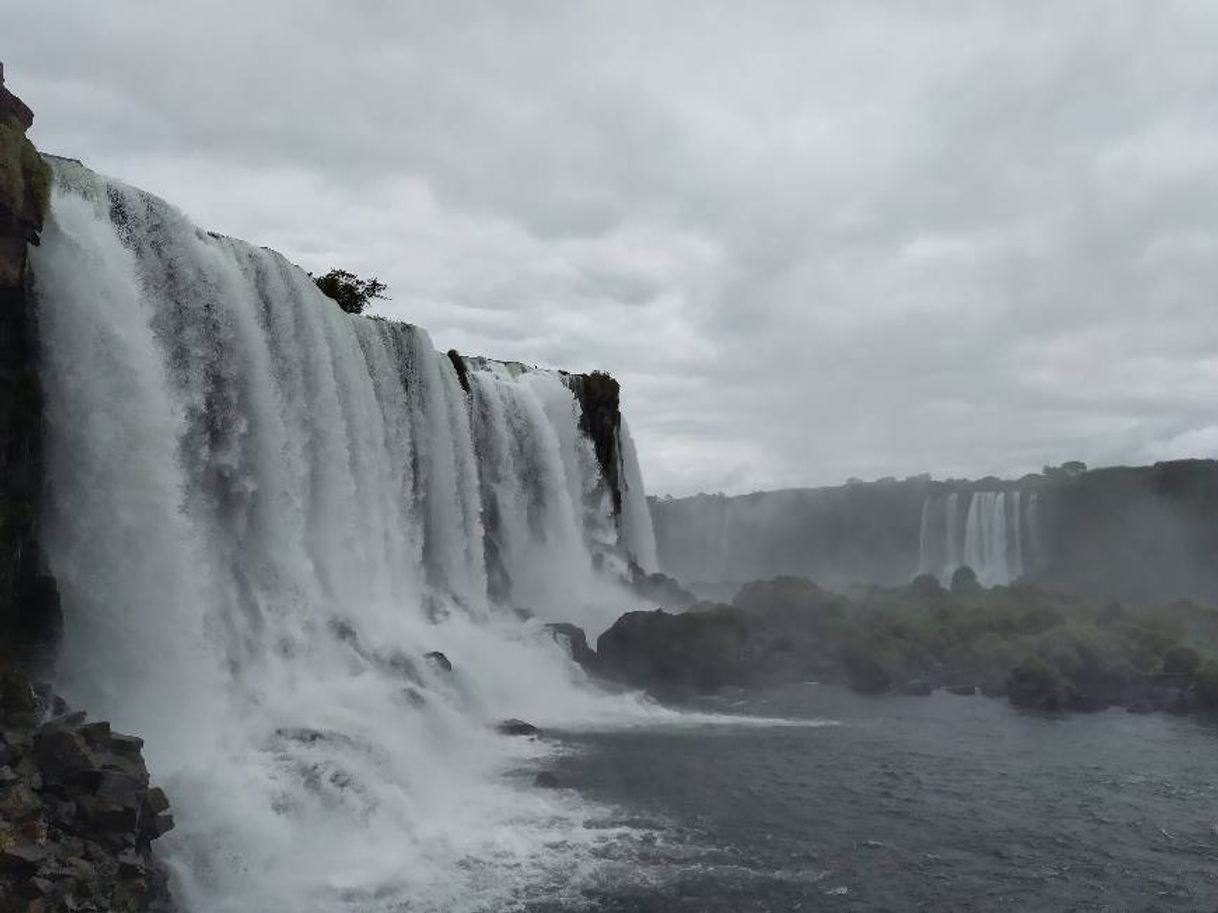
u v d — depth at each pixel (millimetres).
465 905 19453
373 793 23406
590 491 60375
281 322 33312
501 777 28344
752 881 21344
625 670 44156
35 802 16531
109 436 23828
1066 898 21031
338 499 35000
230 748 23359
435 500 43594
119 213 27016
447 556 43562
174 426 26062
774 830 24625
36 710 19906
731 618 47938
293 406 33469
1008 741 34969
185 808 19953
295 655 29422
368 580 36750
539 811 25359
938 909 20344
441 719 30344
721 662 44812
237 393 30125
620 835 23797
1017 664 44000
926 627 51250
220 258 30125
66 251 23781
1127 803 27594
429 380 43875
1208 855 23578
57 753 17547
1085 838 24656
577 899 20031
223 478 29484
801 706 40875
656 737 34219
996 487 108375
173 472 24969
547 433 54594
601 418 63375
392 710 28594
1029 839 24547
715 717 38094
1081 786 29250
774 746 33406
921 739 35000
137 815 17328
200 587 27172
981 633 50875
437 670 33406
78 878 15578
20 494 22062
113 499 23750
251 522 30438
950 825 25484
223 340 29797
